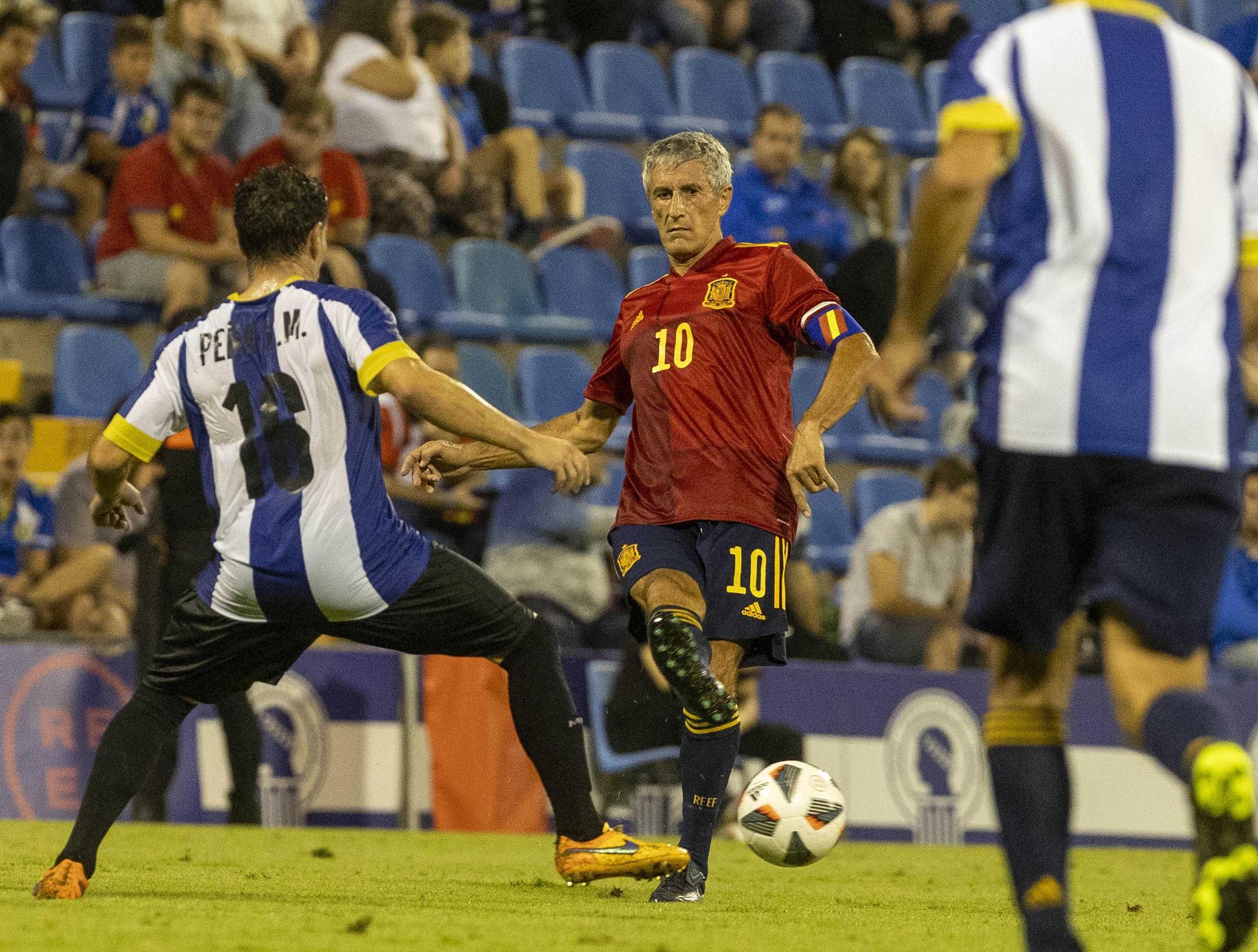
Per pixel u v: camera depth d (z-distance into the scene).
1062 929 9.56
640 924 13.21
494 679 29.89
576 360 44.50
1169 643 9.69
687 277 16.17
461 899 15.41
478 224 46.62
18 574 32.09
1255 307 10.27
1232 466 9.77
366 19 43.34
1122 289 9.73
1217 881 8.53
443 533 33.31
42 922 11.97
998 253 10.05
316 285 14.39
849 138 45.06
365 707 29.69
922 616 34.34
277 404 14.27
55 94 45.66
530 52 52.38
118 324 39.94
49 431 35.78
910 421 9.94
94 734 28.88
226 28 43.47
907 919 14.88
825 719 31.64
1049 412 9.62
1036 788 9.90
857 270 36.31
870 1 58.50
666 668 14.31
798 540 33.91
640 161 52.50
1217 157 10.04
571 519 31.41
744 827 17.31
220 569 14.51
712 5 57.00
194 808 28.91
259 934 11.57
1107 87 9.88
